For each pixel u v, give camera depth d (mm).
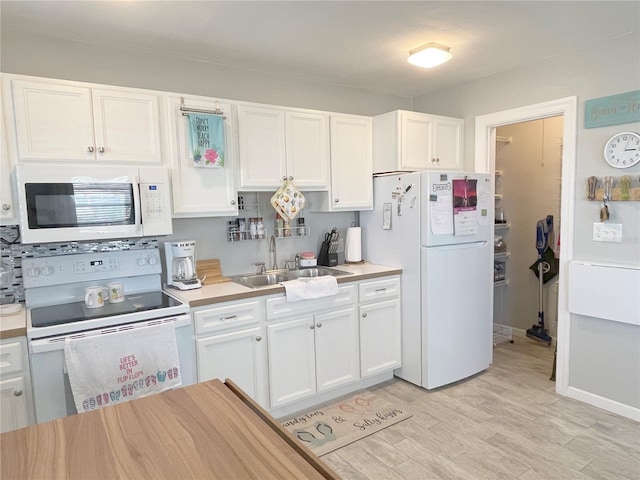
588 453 2279
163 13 2203
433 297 3008
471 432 2512
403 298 3203
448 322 3098
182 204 2531
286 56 2893
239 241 3125
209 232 2992
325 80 3506
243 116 2719
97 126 2252
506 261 4391
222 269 3061
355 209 3314
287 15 2258
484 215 3258
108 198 2209
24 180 2002
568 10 2262
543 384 3172
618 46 2621
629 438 2418
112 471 881
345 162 3221
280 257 3338
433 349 3039
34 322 1981
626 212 2623
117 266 2529
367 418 2691
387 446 2383
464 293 3172
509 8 2230
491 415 2709
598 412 2730
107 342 1968
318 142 3070
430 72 3307
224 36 2525
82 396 1910
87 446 978
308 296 2701
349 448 2371
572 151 2867
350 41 2645
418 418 2684
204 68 2959
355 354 3002
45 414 1894
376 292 3080
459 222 3084
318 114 3055
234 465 891
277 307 2629
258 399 2586
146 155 2398
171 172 2490
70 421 1094
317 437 2477
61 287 2377
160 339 2104
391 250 3283
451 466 2193
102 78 2609
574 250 2889
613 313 2645
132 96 2344
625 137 2590
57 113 2148
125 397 2014
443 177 2992
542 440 2414
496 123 3379
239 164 2727
